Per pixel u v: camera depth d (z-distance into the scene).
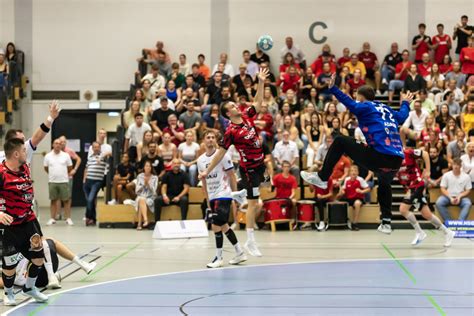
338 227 15.83
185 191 15.91
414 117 17.73
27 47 22.14
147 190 15.84
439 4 21.97
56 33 22.16
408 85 19.55
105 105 22.19
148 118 18.31
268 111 18.20
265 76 10.27
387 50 22.05
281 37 22.06
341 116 18.06
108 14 22.17
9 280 7.41
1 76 20.27
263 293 8.02
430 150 16.17
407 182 12.48
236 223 15.52
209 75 21.12
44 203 22.23
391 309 7.09
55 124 22.23
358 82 19.64
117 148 16.91
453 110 18.42
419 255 11.35
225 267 10.11
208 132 10.57
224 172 10.33
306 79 19.77
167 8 22.17
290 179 15.74
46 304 7.43
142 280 8.97
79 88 22.20
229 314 6.87
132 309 7.13
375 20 22.05
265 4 22.09
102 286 8.52
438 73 19.98
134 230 15.61
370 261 10.65
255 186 10.50
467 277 9.09
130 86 20.95
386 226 9.27
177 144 17.17
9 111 20.55
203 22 22.16
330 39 22.11
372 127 8.05
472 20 21.89
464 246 12.57
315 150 16.94
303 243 13.03
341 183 15.87
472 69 20.00
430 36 21.98
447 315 6.78
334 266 10.12
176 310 7.07
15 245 7.33
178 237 14.04
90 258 11.08
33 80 22.17
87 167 17.12
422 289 8.23
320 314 6.85
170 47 22.17
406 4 22.00
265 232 15.10
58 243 8.78
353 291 8.12
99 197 22.45
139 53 22.20
